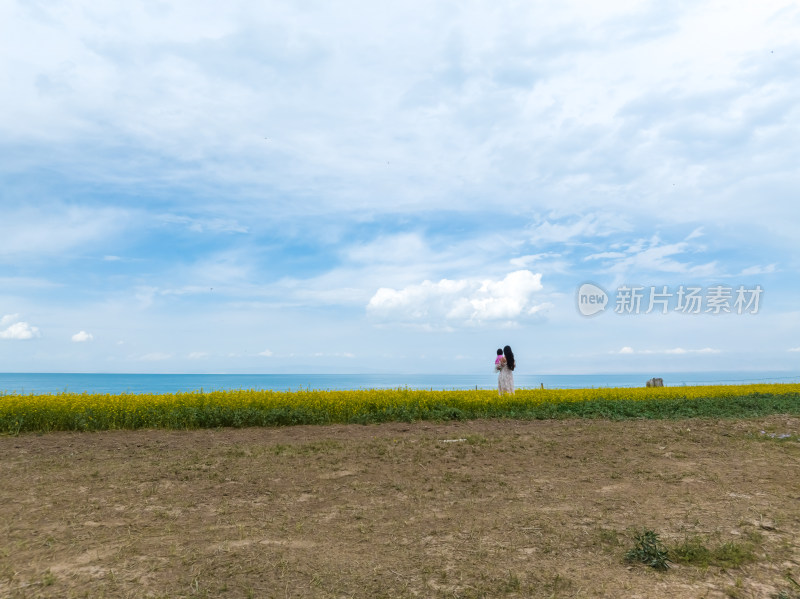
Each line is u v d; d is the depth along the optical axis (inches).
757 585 150.4
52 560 172.2
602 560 172.2
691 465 311.3
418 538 194.5
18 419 425.4
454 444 370.9
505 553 179.2
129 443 377.4
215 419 454.6
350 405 523.2
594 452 348.5
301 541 191.3
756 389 949.8
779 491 252.7
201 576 160.2
